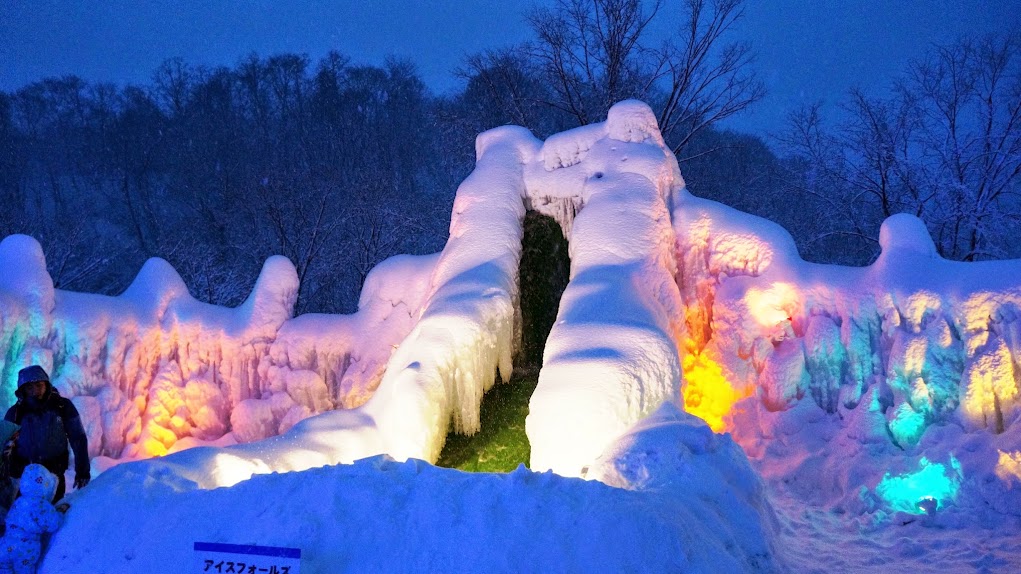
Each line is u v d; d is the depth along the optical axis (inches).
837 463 298.7
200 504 171.9
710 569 152.8
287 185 913.5
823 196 708.7
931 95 690.8
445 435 295.0
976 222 635.5
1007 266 287.6
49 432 192.1
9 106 1192.2
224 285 789.9
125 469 192.1
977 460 265.4
